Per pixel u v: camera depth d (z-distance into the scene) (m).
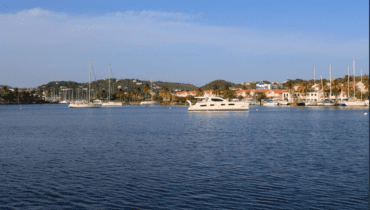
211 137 50.91
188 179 24.81
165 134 55.62
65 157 33.44
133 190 22.14
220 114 122.88
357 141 45.84
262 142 44.91
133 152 36.53
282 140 47.09
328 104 194.88
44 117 113.06
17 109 197.88
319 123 80.19
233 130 62.59
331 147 40.19
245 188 22.59
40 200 20.27
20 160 31.84
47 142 45.28
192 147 40.25
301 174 26.28
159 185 23.22
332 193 21.52
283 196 20.98
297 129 64.56
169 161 31.33
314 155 34.53
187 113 133.25
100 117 111.88
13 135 54.88
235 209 18.86
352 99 186.00
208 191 21.94
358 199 20.39
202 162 30.86
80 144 43.09
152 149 38.66
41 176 25.62
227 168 28.33
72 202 19.95
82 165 29.53
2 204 19.61
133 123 82.62
